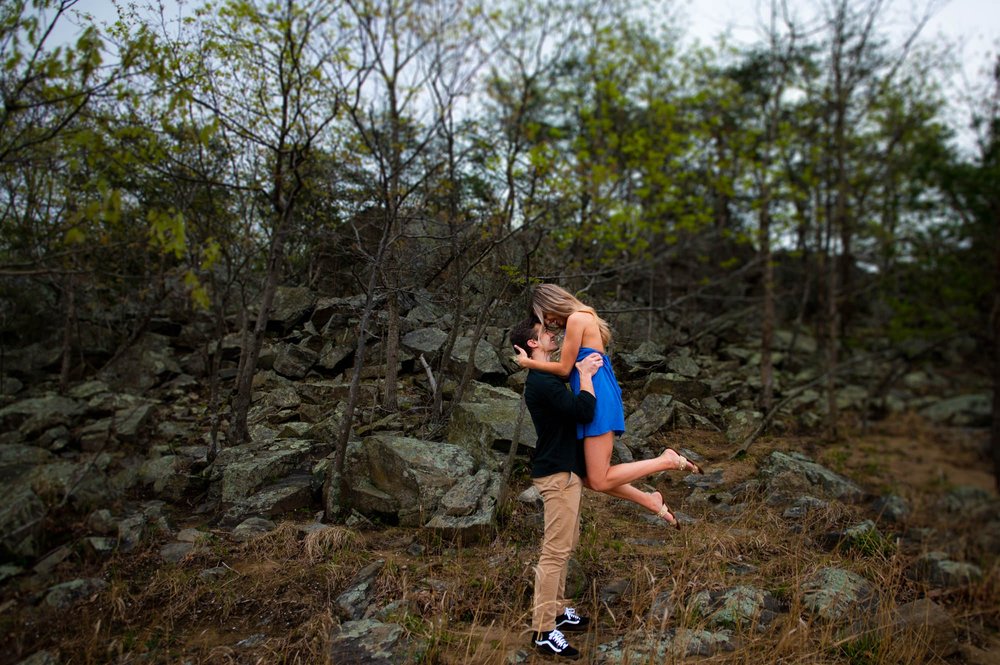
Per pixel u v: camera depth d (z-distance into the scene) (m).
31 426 5.32
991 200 8.68
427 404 5.51
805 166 11.87
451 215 5.80
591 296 6.64
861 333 12.95
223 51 4.65
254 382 6.36
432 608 3.06
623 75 11.08
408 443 4.25
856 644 3.03
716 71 11.63
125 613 3.05
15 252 4.91
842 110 9.49
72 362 6.98
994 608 3.65
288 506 4.18
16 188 4.69
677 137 9.86
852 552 4.00
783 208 10.99
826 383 10.21
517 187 6.69
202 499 4.42
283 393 5.95
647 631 2.93
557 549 2.77
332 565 3.43
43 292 6.99
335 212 5.69
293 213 5.51
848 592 3.40
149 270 5.66
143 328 6.09
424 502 3.95
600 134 10.82
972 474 6.99
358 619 3.01
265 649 2.78
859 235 12.40
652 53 11.06
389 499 4.05
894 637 3.10
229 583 3.31
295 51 4.79
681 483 5.01
